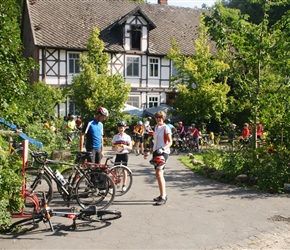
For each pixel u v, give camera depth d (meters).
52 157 12.56
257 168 10.11
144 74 30.08
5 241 5.61
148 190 9.19
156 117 8.16
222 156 11.80
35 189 7.25
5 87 6.80
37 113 18.80
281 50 11.23
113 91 24.17
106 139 22.69
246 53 12.02
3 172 5.96
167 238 5.86
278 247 5.57
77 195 7.39
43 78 27.06
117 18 31.70
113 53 29.06
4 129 9.30
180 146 20.19
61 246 5.46
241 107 12.20
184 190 9.30
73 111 28.12
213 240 5.80
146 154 9.00
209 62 12.35
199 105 24.88
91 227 6.30
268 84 11.70
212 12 12.30
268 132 10.76
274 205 7.88
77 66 27.98
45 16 29.33
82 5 31.67
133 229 6.25
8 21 6.84
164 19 33.78
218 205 7.85
